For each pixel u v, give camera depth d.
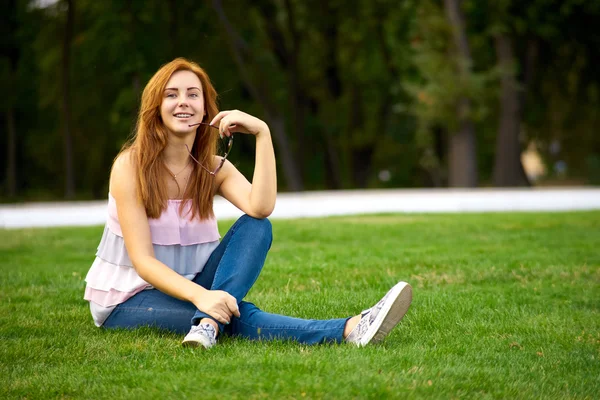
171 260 5.10
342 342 4.71
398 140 41.94
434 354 4.57
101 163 43.72
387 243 11.21
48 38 38.00
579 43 34.00
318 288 7.29
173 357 4.46
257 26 38.31
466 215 16.41
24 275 8.39
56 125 43.38
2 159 47.16
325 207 21.20
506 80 32.12
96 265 5.31
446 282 7.63
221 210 19.09
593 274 8.01
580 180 46.91
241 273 4.88
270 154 5.10
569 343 5.00
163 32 35.25
